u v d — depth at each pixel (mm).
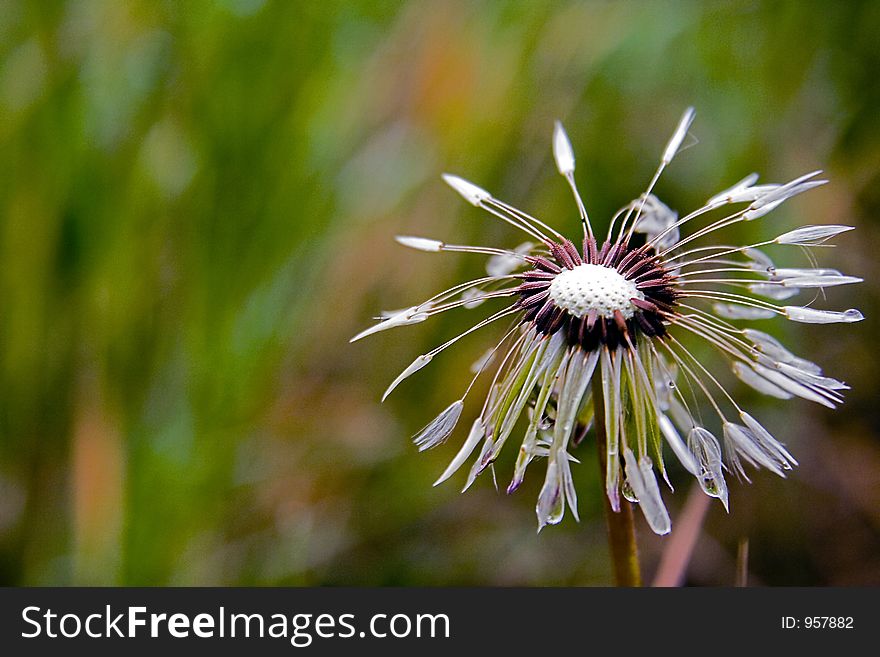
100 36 325
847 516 340
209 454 319
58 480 322
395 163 349
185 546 317
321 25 331
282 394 330
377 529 336
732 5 398
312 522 330
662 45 389
